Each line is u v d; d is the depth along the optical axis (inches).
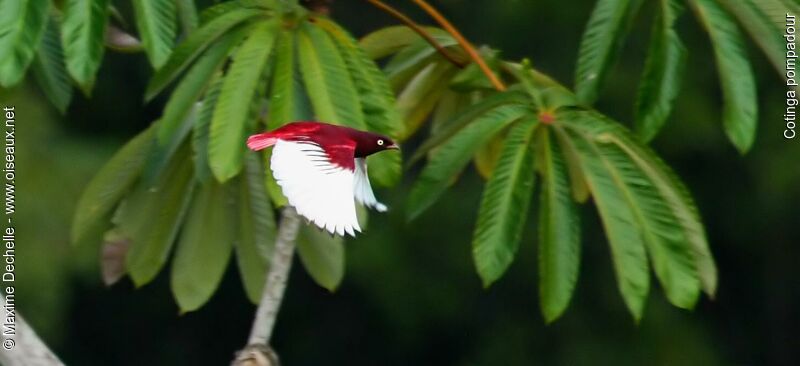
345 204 641.6
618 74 1016.9
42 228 892.0
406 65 679.1
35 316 901.2
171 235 676.1
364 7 1037.8
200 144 656.4
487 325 1152.2
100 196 674.8
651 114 660.1
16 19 652.1
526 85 662.5
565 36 1055.6
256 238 677.3
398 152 657.0
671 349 1155.3
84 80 652.1
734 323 1309.1
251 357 666.2
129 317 1250.6
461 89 671.8
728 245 1264.8
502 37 1057.5
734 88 658.8
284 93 655.8
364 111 655.8
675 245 658.8
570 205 659.4
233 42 657.6
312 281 1230.3
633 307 658.2
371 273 1075.9
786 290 1285.7
